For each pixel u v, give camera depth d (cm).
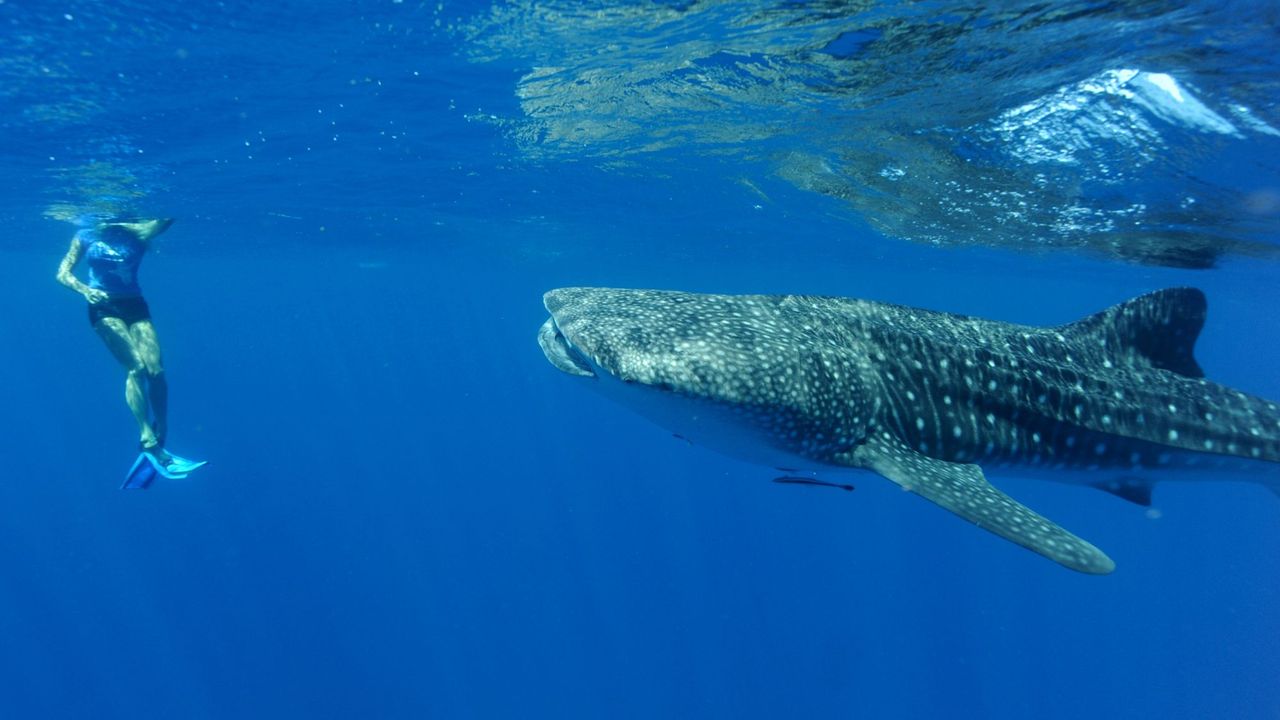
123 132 985
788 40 682
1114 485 616
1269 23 547
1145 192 1101
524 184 1483
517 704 2792
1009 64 696
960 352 561
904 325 566
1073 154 954
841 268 3083
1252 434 619
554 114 972
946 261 2519
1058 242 1728
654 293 552
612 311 494
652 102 911
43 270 3089
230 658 3025
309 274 3731
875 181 1273
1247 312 3186
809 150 1113
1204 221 1266
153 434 935
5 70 734
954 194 1295
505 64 768
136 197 1420
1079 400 579
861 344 534
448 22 656
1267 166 898
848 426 486
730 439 486
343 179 1388
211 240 2305
